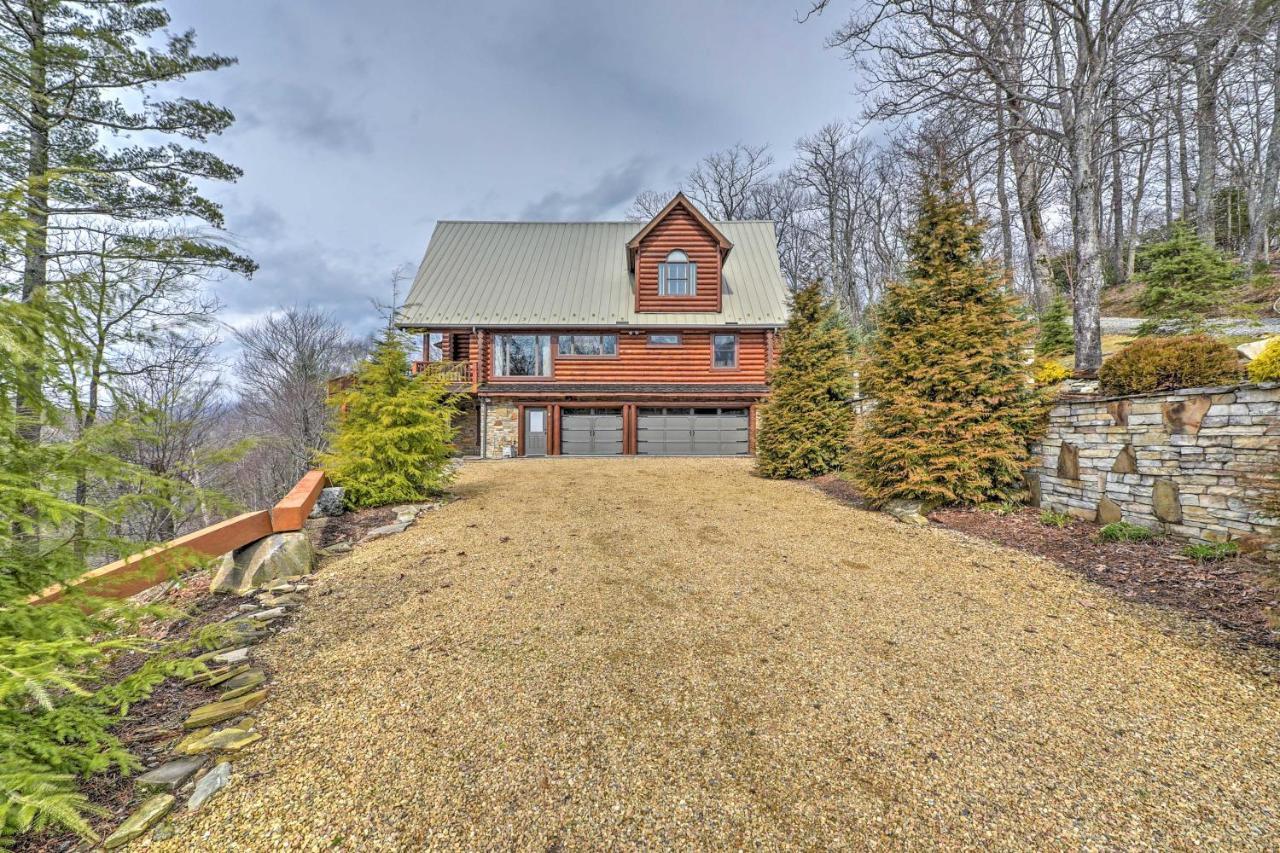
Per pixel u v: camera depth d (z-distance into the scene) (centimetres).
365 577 435
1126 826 182
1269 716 243
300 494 539
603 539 552
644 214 3591
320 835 174
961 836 179
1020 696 264
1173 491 484
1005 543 537
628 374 1628
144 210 957
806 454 1008
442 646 312
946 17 970
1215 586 388
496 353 1617
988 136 1024
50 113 759
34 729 178
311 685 267
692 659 301
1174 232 1193
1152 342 552
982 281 676
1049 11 938
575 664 293
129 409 220
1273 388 407
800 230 3262
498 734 230
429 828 179
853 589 412
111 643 189
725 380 1644
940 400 676
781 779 206
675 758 217
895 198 2588
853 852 173
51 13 732
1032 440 651
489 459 1448
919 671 289
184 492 227
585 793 197
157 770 201
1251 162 1925
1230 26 757
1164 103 1008
